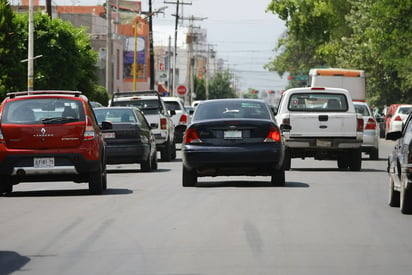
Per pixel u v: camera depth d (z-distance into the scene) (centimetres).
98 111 5994
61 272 2134
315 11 17062
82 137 4053
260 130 4359
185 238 2677
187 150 4356
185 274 2092
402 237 2703
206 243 2577
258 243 2575
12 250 2480
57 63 11788
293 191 4231
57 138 4034
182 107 9425
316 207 3534
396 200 3550
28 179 4097
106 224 3016
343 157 5997
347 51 16000
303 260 2281
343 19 17075
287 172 5684
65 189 4541
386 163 6800
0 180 4088
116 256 2359
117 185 4703
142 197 3969
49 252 2439
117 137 5703
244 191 4222
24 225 3011
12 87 10812
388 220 3130
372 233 2789
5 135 4034
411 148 3272
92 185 4109
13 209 3516
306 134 5712
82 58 12106
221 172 4412
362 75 11150
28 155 4016
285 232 2805
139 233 2791
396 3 11806
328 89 5791
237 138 4350
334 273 2097
